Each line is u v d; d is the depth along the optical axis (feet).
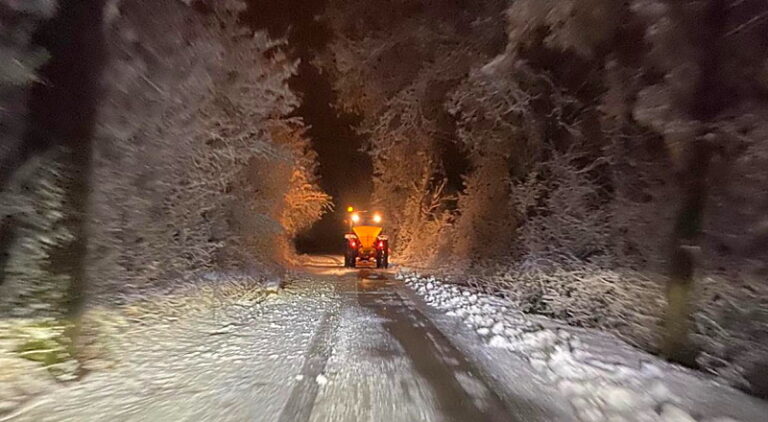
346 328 43.37
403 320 47.29
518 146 68.64
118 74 37.14
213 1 55.62
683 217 34.12
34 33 28.25
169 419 22.97
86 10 29.04
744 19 32.07
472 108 68.95
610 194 49.78
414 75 83.66
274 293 63.41
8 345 27.53
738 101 32.89
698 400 26.94
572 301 50.26
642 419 24.08
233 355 34.09
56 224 28.50
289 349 35.99
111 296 37.78
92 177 30.14
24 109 28.45
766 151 31.71
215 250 61.31
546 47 51.60
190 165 50.78
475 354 35.65
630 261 45.03
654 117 34.96
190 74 48.44
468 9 73.00
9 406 23.77
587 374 30.94
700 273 34.35
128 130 38.19
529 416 24.52
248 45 59.00
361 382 28.89
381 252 106.63
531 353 35.99
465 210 87.97
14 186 27.89
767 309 31.60
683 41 32.89
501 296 65.62
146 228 42.73
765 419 24.56
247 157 61.41
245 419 23.20
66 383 27.17
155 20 44.62
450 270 86.99
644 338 40.32
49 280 28.35
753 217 33.17
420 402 25.96
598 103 52.03
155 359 32.58
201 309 48.34
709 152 33.35
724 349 32.17
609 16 42.98
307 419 23.43
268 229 69.41
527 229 59.16
